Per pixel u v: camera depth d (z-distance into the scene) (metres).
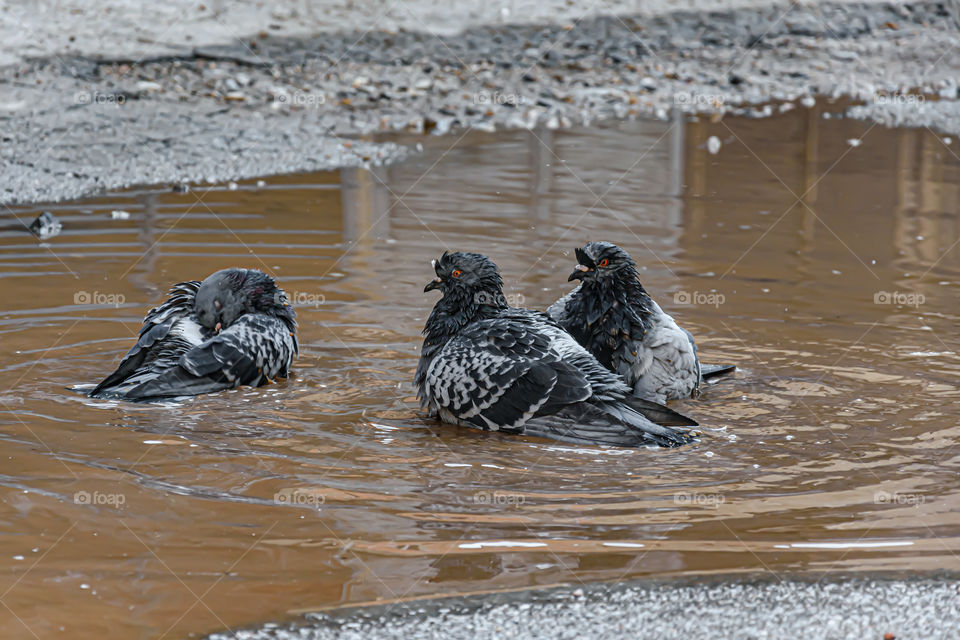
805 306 13.55
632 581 7.09
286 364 11.29
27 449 9.14
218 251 15.59
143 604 6.74
